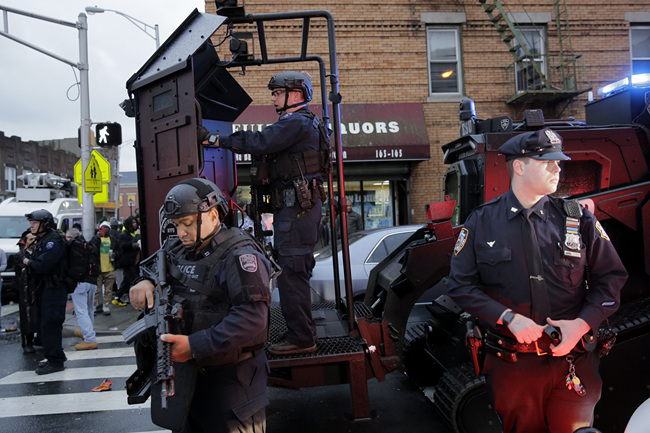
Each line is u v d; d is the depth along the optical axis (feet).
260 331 5.98
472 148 12.30
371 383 15.43
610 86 13.73
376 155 34.19
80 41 34.65
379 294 13.42
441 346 13.35
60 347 18.47
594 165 11.94
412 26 36.14
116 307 32.68
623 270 6.70
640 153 12.01
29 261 18.03
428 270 11.00
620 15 37.55
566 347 6.12
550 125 12.70
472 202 12.19
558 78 36.63
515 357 6.66
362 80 35.78
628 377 9.77
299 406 13.61
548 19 36.88
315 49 35.09
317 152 10.44
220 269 6.20
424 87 36.32
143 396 6.39
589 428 6.07
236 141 9.54
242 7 11.30
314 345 10.41
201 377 6.25
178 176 9.57
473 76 36.83
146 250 10.28
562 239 6.72
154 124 10.10
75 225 32.63
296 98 10.78
